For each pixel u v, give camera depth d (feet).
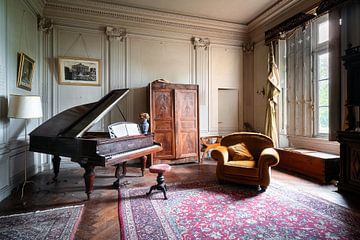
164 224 7.48
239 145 12.74
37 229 7.23
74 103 15.89
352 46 11.18
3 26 10.14
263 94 18.44
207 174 13.85
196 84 17.93
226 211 8.46
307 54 14.47
